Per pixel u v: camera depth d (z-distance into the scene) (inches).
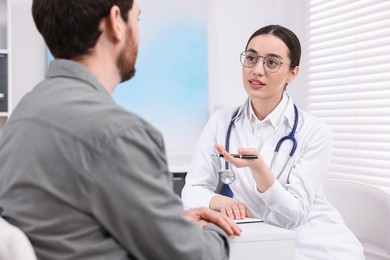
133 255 33.9
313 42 134.3
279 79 66.9
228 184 68.5
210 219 44.7
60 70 37.5
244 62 68.4
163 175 34.6
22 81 132.0
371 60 112.8
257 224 50.9
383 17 109.2
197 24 144.9
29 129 34.8
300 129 69.2
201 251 35.1
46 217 33.3
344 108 121.8
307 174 65.7
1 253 29.9
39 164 33.4
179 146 144.1
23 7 131.3
